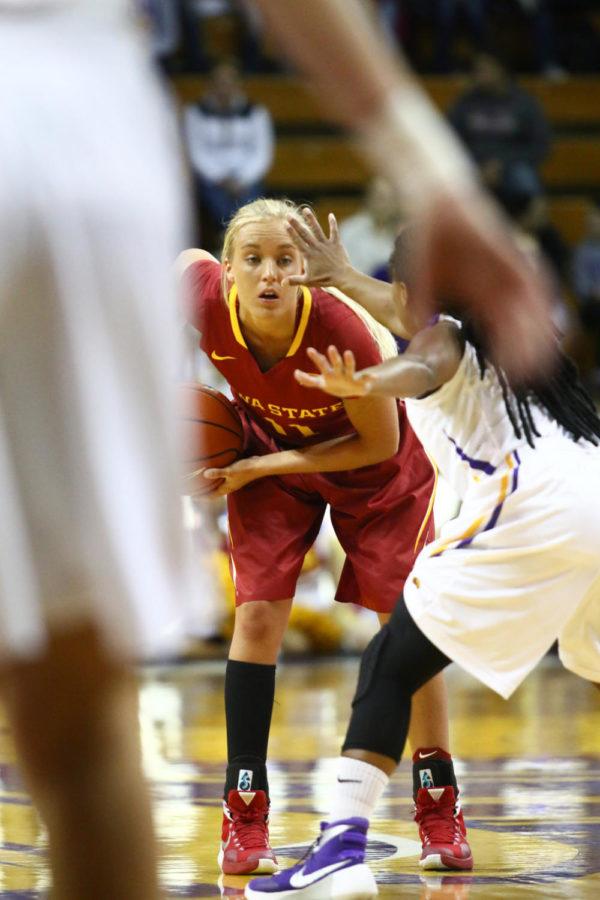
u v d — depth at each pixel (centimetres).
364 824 701
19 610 281
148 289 295
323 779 1159
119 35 303
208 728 1502
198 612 317
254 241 790
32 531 284
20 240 280
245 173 2905
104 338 288
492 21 3572
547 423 733
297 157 3347
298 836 915
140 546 294
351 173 3359
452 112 3017
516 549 705
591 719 1585
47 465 284
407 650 704
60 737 305
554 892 752
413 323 715
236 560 861
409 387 660
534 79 3512
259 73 3419
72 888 308
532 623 708
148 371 295
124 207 291
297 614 2244
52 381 284
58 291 283
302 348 809
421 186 261
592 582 718
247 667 837
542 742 1395
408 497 856
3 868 816
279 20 264
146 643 298
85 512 287
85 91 293
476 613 702
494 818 991
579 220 3375
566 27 3625
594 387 2766
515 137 3002
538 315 262
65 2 296
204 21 3412
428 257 261
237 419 851
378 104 266
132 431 292
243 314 810
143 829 310
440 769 829
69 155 287
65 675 298
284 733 1454
